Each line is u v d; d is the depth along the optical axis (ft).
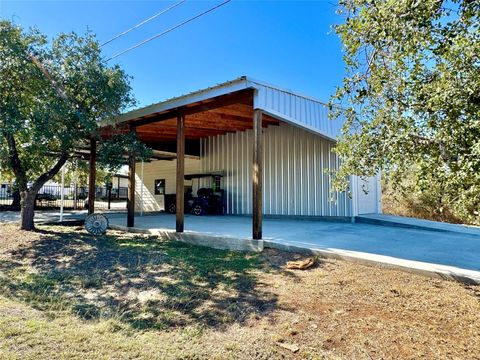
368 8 8.87
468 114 8.00
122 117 27.27
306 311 11.16
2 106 20.02
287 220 34.53
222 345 9.14
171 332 9.99
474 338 9.13
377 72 9.96
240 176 41.91
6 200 61.87
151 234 26.40
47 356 8.35
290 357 8.52
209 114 30.04
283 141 37.32
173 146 46.50
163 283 14.48
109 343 9.16
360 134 11.71
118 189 91.09
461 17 7.47
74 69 23.21
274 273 15.33
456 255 16.33
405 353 8.55
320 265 15.99
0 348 8.66
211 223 31.55
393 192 14.94
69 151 27.22
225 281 14.51
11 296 13.02
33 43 21.77
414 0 7.48
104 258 18.61
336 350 8.80
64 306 12.07
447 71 8.36
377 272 14.44
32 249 20.58
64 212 46.85
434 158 8.57
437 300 11.48
